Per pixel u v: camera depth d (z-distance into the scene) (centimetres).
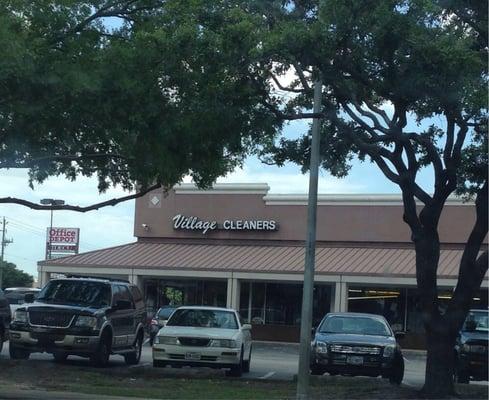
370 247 4075
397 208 4066
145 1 1449
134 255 4278
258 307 4184
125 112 1328
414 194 1579
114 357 2472
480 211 1534
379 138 1507
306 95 1605
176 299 4288
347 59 1304
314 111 1475
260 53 1266
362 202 4125
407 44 1229
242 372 2034
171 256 4216
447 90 1250
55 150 1540
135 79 1312
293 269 3888
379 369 1784
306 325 1505
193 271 4025
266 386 1705
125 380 1716
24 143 1421
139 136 1400
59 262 4278
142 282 4247
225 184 4347
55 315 1889
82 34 1393
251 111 1392
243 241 4300
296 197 4219
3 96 1277
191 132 1362
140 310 2223
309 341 1503
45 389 1507
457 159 1507
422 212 1567
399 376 1817
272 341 4119
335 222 4153
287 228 4222
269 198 4262
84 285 2036
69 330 1878
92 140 1511
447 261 3734
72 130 1410
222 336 1889
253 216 4288
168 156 1417
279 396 1533
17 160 1539
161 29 1335
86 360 2181
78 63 1309
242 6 1372
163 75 1335
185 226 4388
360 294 4016
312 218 1530
